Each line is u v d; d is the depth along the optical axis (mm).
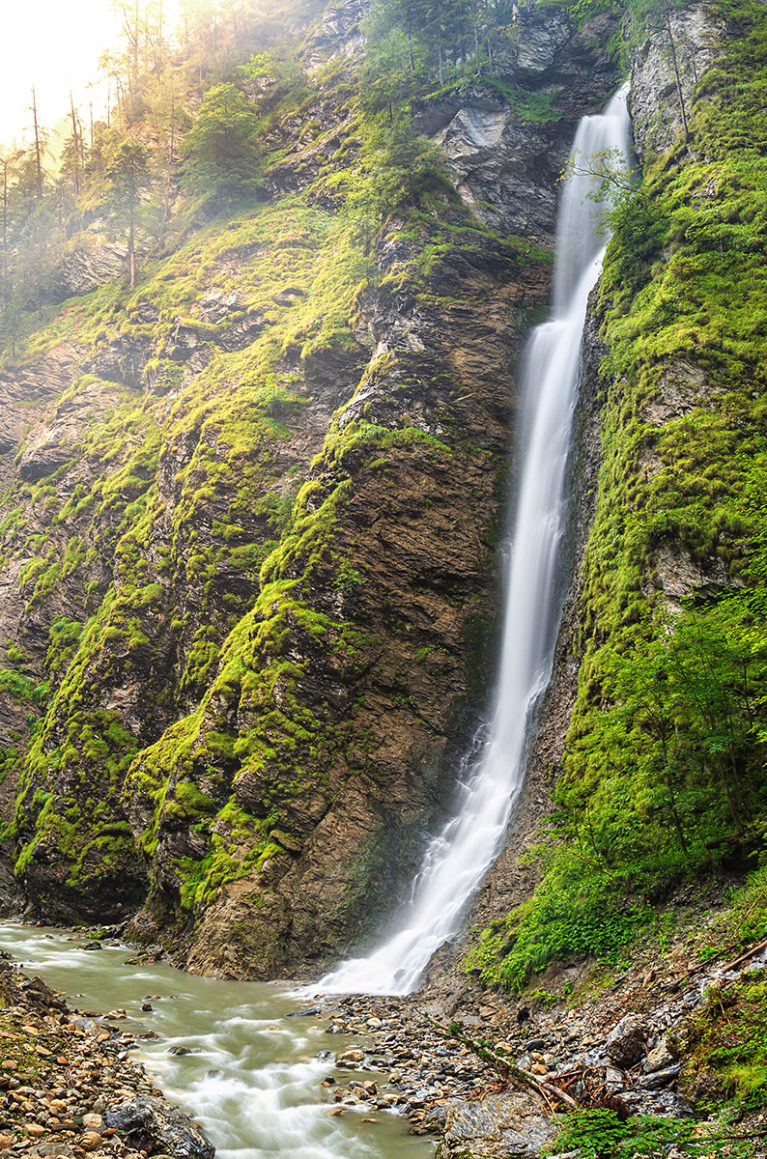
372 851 23734
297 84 62875
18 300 63438
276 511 32625
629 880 15523
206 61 76000
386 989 19672
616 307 27062
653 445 21969
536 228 39500
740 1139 8430
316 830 23922
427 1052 14477
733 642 14344
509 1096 11547
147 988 19688
